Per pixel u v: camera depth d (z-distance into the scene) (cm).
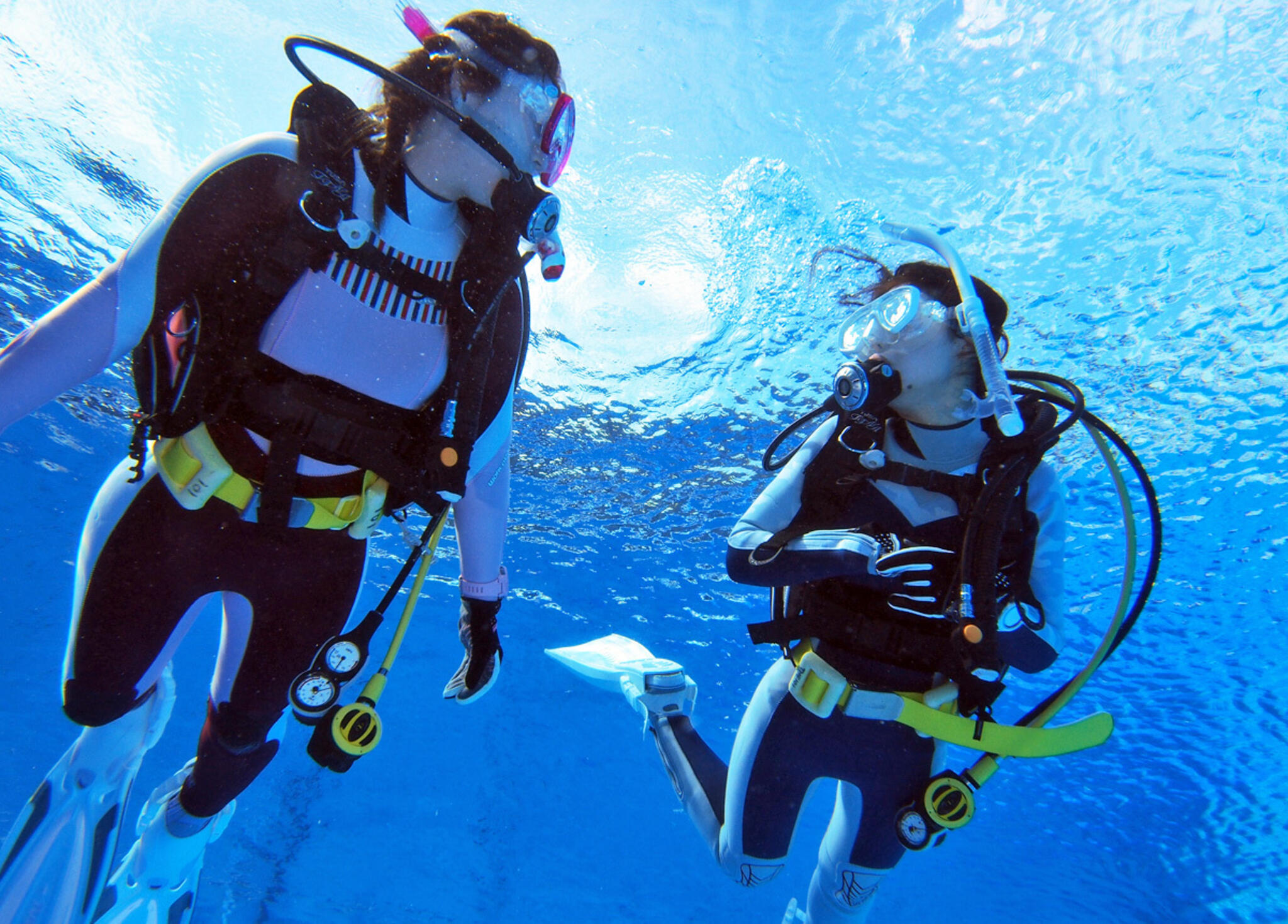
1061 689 194
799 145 688
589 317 586
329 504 146
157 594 146
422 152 132
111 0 603
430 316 141
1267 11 638
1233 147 578
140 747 168
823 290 574
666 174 677
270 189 128
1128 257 543
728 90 725
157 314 130
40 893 151
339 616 162
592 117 700
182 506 143
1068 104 661
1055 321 517
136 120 563
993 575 164
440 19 681
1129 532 189
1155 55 653
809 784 201
